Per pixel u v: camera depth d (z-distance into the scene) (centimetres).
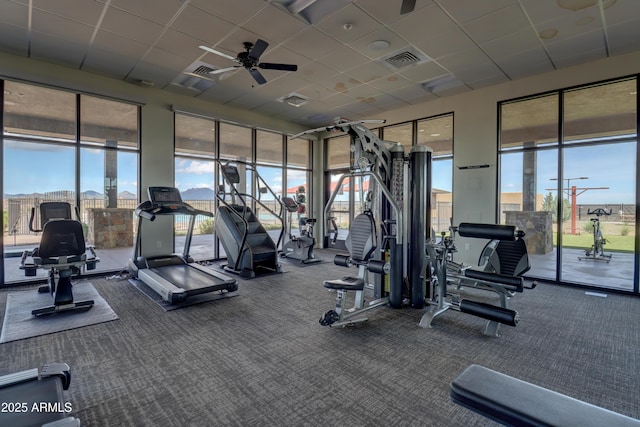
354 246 371
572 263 679
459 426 194
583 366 265
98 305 407
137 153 603
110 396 223
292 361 272
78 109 543
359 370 258
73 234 379
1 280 480
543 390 99
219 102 694
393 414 205
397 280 405
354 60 489
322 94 639
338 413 206
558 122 527
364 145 377
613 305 421
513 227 311
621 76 468
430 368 262
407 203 412
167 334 325
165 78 566
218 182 724
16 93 499
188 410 208
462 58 481
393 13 367
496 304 428
